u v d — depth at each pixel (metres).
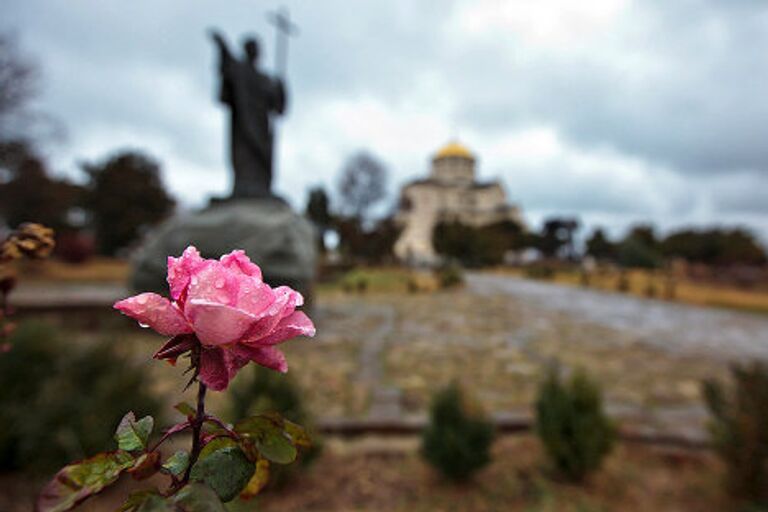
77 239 27.73
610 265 49.84
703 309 16.53
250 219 8.29
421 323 10.70
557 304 15.90
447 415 3.43
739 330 11.63
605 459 3.68
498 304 15.06
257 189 9.29
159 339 5.86
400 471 3.47
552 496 3.18
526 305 15.16
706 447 3.99
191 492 0.54
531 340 8.94
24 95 23.09
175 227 8.38
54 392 3.07
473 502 3.09
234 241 8.05
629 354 7.95
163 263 8.09
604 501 3.14
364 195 51.66
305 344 7.77
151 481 2.57
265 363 0.58
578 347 8.40
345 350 7.42
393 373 6.09
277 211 8.97
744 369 3.46
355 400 4.86
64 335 3.57
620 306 16.25
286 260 8.16
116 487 2.56
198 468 0.62
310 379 5.59
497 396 5.20
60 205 32.97
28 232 1.16
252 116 9.22
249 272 0.69
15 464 3.03
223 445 0.71
